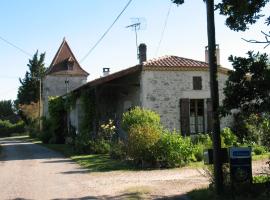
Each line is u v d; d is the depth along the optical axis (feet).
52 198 33.27
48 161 62.54
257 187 29.45
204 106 72.69
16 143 122.21
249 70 27.22
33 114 180.04
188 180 39.63
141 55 81.61
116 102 81.00
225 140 60.39
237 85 27.43
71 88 161.58
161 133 54.03
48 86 159.94
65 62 164.04
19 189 37.83
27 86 215.72
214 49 29.94
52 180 42.93
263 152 59.41
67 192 35.73
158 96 69.97
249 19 28.73
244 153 29.53
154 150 50.47
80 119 88.17
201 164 51.31
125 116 62.13
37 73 216.74
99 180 41.96
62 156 70.44
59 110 107.65
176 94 70.95
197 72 72.54
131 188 36.24
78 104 90.12
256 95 27.35
